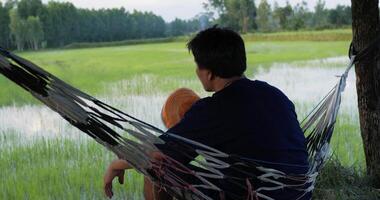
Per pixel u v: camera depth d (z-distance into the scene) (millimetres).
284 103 1963
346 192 3908
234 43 1935
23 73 1683
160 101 10539
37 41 53156
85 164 5605
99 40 68125
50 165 5652
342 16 65250
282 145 1903
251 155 1887
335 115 2562
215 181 2047
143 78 14922
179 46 42688
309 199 2076
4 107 10172
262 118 1894
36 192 4742
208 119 1900
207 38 1945
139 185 4711
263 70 17031
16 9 54125
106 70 18406
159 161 1908
